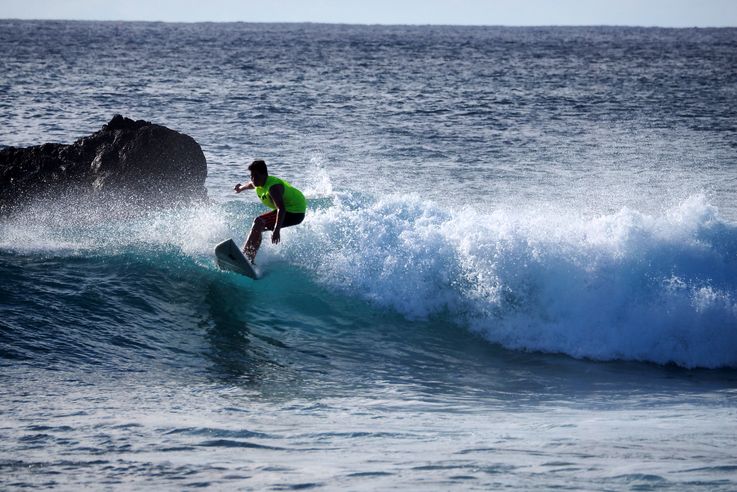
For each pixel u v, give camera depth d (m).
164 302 9.53
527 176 21.52
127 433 5.20
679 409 6.77
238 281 10.17
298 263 10.43
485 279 9.58
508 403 7.00
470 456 4.65
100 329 8.59
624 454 4.68
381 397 7.05
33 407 5.96
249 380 7.43
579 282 9.35
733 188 20.08
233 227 11.66
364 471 4.27
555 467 4.32
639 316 9.11
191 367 7.76
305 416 6.05
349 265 10.16
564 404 7.00
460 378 7.99
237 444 4.98
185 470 4.30
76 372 7.28
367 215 10.80
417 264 9.90
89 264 10.39
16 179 15.36
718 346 8.91
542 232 9.87
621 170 22.59
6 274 9.79
